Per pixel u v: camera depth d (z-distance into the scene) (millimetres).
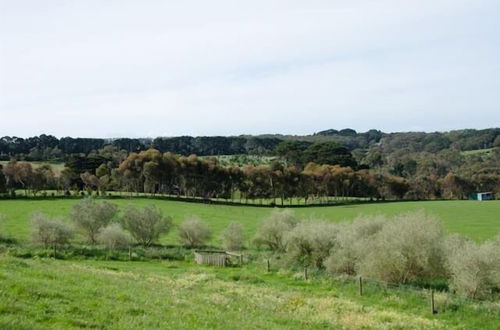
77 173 161625
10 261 29438
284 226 65125
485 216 109750
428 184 180375
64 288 21734
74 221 70938
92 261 53938
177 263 56188
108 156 197000
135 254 58750
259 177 158500
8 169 140500
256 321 22859
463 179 180000
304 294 36406
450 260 37469
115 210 74688
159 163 151500
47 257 53000
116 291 23609
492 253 34875
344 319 27922
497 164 198625
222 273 46844
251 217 108562
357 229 51156
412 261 39844
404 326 27188
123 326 16891
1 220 71812
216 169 158875
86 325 16406
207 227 74562
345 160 192500
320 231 51344
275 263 52469
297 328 23234
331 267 45656
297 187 160000
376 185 172625
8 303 17188
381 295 36250
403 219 41500
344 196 174750
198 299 27094
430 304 32750
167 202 127938
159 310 20625
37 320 16062
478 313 30875
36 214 62938
